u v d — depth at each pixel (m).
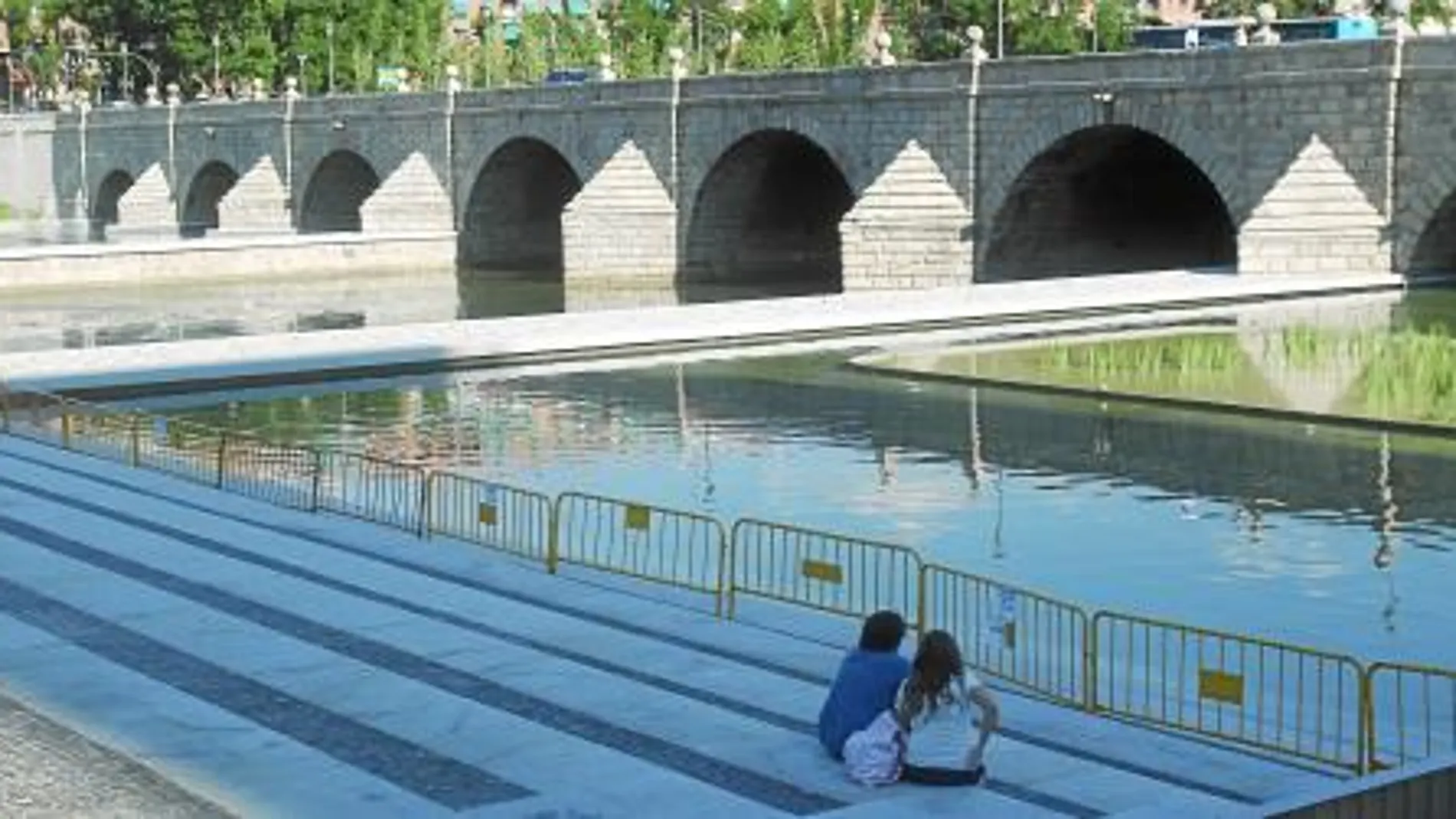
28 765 19.16
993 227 91.62
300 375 62.00
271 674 23.20
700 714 21.33
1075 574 35.62
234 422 54.78
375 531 35.28
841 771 19.03
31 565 30.58
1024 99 89.62
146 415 50.12
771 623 28.08
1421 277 78.38
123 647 24.77
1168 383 56.38
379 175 134.12
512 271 123.25
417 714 21.31
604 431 52.62
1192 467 45.66
